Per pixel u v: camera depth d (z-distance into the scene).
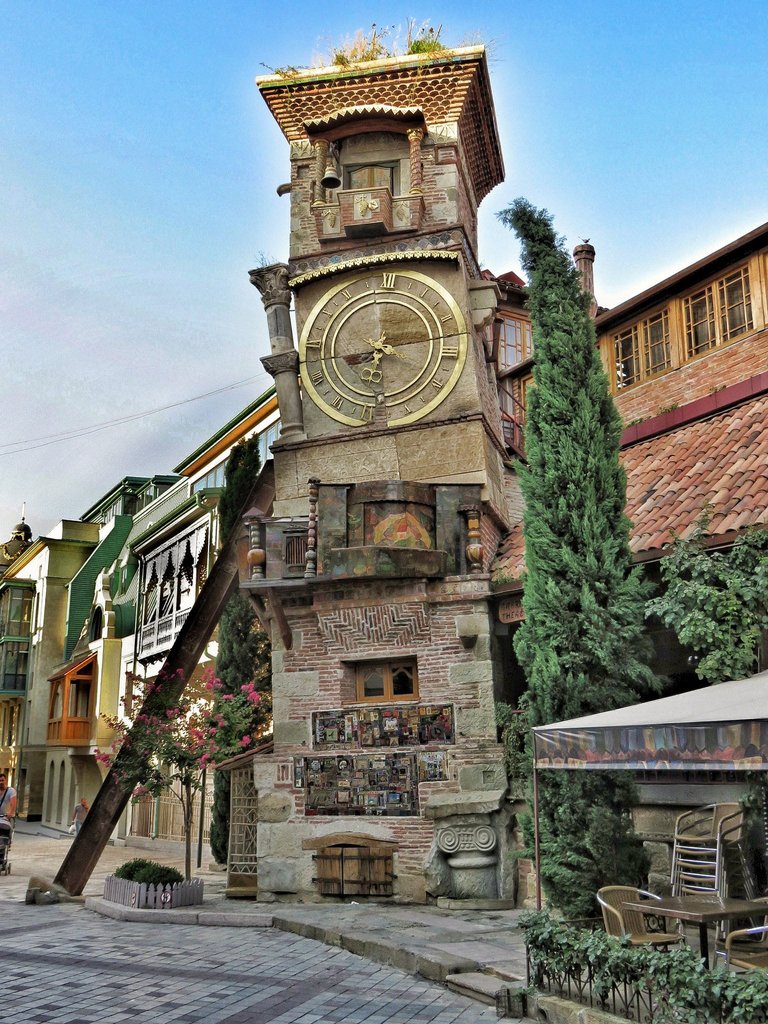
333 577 14.45
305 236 17.38
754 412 14.38
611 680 11.06
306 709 15.09
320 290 17.06
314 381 16.75
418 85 17.14
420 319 16.36
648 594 11.92
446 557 14.75
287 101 17.64
